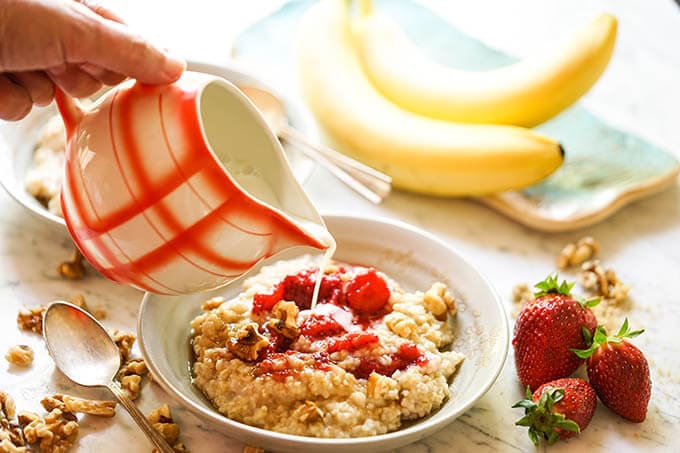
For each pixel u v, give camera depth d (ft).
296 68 2.70
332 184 2.53
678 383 2.15
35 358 2.12
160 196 1.82
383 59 2.70
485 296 2.15
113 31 1.83
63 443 1.98
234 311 2.11
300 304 2.13
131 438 2.00
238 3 3.02
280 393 1.97
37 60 1.85
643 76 2.85
